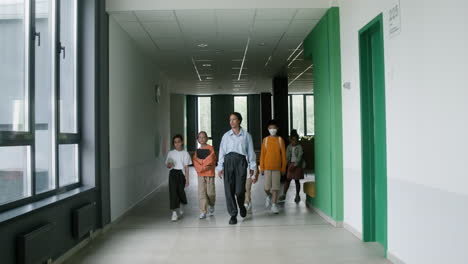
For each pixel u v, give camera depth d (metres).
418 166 3.45
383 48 4.23
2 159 3.33
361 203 4.99
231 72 12.39
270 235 5.32
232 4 5.93
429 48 3.24
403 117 3.76
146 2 5.90
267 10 6.05
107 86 5.84
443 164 3.02
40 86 4.11
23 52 3.72
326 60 6.16
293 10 6.06
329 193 6.08
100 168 5.46
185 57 9.60
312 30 7.19
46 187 4.27
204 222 6.27
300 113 21.02
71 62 5.10
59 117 4.48
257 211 7.19
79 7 5.30
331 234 5.31
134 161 7.61
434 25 3.15
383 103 4.55
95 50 5.37
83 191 4.76
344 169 5.68
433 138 3.18
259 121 20.69
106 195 5.70
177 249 4.69
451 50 2.90
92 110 5.30
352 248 4.59
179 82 14.73
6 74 3.40
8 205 3.39
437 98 3.11
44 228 3.55
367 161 4.89
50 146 4.36
